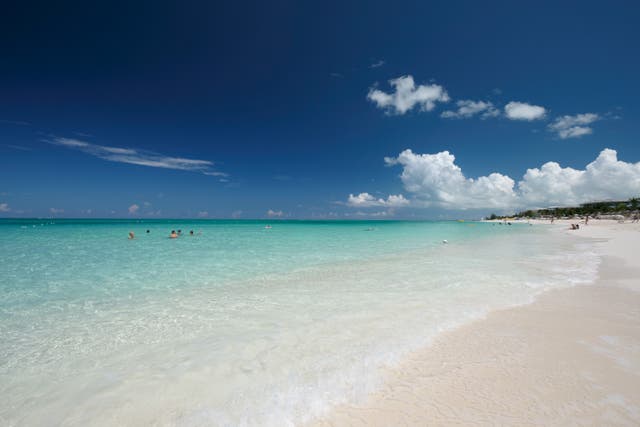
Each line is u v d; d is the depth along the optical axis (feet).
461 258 46.21
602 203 337.11
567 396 11.06
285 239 88.07
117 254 51.55
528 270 35.24
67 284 29.73
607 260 41.57
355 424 9.95
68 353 15.24
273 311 21.31
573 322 18.30
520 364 13.42
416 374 12.82
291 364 13.89
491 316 19.62
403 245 69.46
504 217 513.45
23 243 68.28
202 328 18.35
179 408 11.01
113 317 20.36
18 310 21.83
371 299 23.97
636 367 13.02
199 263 42.47
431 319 19.24
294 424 10.05
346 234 116.16
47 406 11.23
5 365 14.08
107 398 11.62
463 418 10.07
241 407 10.97
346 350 15.19
